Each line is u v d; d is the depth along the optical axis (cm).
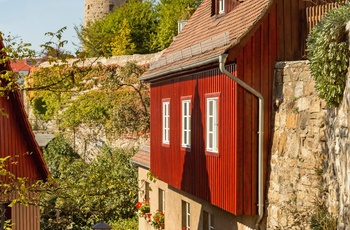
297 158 1282
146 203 2328
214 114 1497
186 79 1700
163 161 1952
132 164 2617
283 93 1348
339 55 1063
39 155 1645
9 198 1569
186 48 1677
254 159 1385
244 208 1382
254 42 1377
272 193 1355
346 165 1022
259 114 1372
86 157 3731
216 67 1469
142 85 3481
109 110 3619
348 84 1030
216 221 1598
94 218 2552
